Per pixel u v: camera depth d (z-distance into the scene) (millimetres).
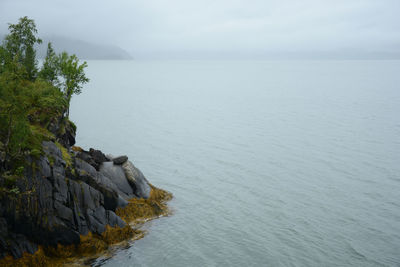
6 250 31969
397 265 41312
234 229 47375
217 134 110188
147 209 47781
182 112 155500
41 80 49156
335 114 153000
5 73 39844
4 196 32594
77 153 47156
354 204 57969
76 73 53094
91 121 124562
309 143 99250
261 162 79625
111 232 40031
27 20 53750
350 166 78438
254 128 121125
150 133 109250
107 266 35875
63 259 35188
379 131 118000
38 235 34406
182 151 87938
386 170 76250
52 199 35812
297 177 70125
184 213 50875
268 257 41250
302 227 49188
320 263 40781
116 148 89625
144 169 72125
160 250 40344
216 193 60031
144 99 197500
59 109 46719
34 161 35500
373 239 46938
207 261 39469
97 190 41469
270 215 52531
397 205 58156
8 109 35719
